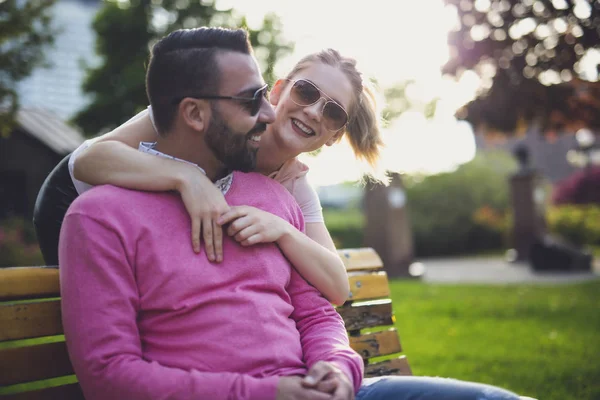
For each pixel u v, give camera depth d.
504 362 5.15
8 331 1.60
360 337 2.50
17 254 13.45
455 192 21.91
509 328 6.77
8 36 9.27
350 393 1.56
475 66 6.90
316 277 1.85
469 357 5.39
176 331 1.57
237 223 1.67
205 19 17.56
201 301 1.58
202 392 1.45
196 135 1.69
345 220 22.84
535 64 6.57
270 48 17.08
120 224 1.56
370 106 2.26
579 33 6.07
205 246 1.63
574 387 4.32
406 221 13.48
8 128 10.14
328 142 2.19
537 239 16.44
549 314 7.61
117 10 17.62
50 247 2.11
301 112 2.02
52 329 1.69
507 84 6.78
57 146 16.05
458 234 21.58
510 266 15.93
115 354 1.46
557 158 35.09
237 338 1.59
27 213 16.17
